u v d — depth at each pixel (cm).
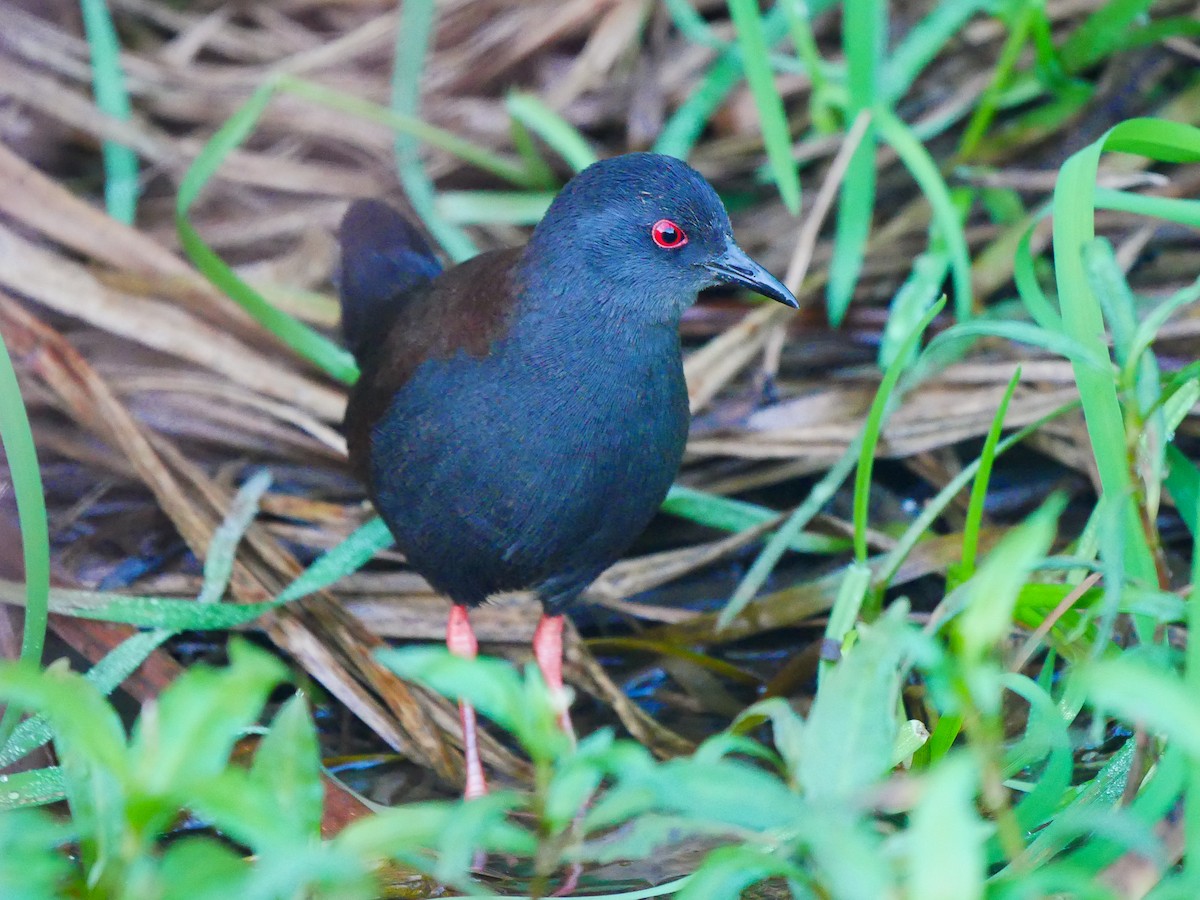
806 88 1407
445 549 931
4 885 479
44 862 490
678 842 811
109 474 1138
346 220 1108
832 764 569
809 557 1139
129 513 1118
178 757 467
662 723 1002
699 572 1133
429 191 1302
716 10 1478
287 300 1248
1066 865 650
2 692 468
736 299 1302
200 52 1462
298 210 1351
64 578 1008
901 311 1179
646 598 1117
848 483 1188
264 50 1452
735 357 1215
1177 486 933
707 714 1009
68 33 1423
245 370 1180
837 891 518
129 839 477
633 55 1436
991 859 702
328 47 1423
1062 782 691
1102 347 819
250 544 1044
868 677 580
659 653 1043
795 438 1178
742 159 1391
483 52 1417
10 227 1223
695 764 518
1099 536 833
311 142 1399
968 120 1420
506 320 891
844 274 1202
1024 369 1170
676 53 1439
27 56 1371
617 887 786
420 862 664
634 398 895
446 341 904
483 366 891
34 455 805
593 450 889
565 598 964
